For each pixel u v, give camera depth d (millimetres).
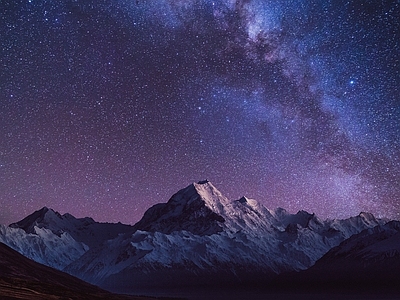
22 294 132875
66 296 147500
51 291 149375
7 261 182750
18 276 166000
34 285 151500
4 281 146250
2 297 121750
